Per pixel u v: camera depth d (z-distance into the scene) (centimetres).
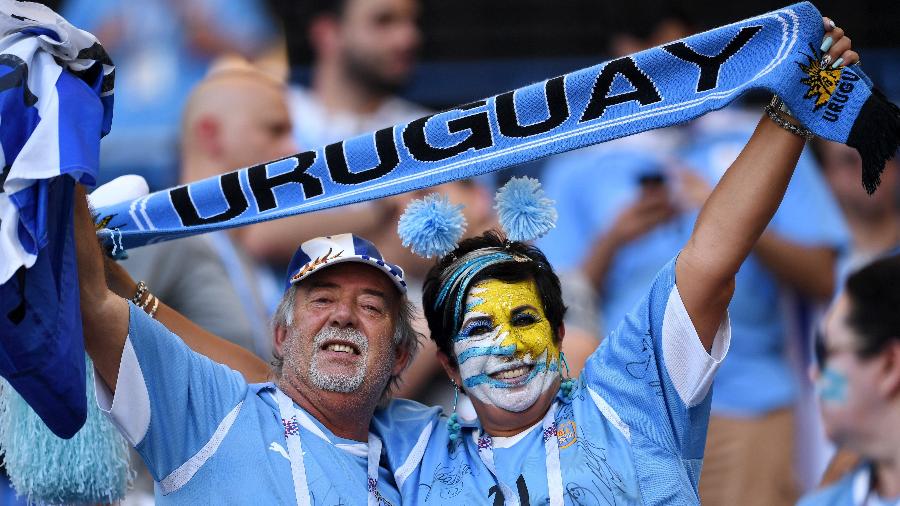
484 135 1122
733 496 1561
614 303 1695
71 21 1788
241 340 1548
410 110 1797
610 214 1716
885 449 1508
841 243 1672
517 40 1817
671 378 1079
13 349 950
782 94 1028
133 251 1534
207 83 1712
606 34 1811
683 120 1067
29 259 929
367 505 1095
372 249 1175
